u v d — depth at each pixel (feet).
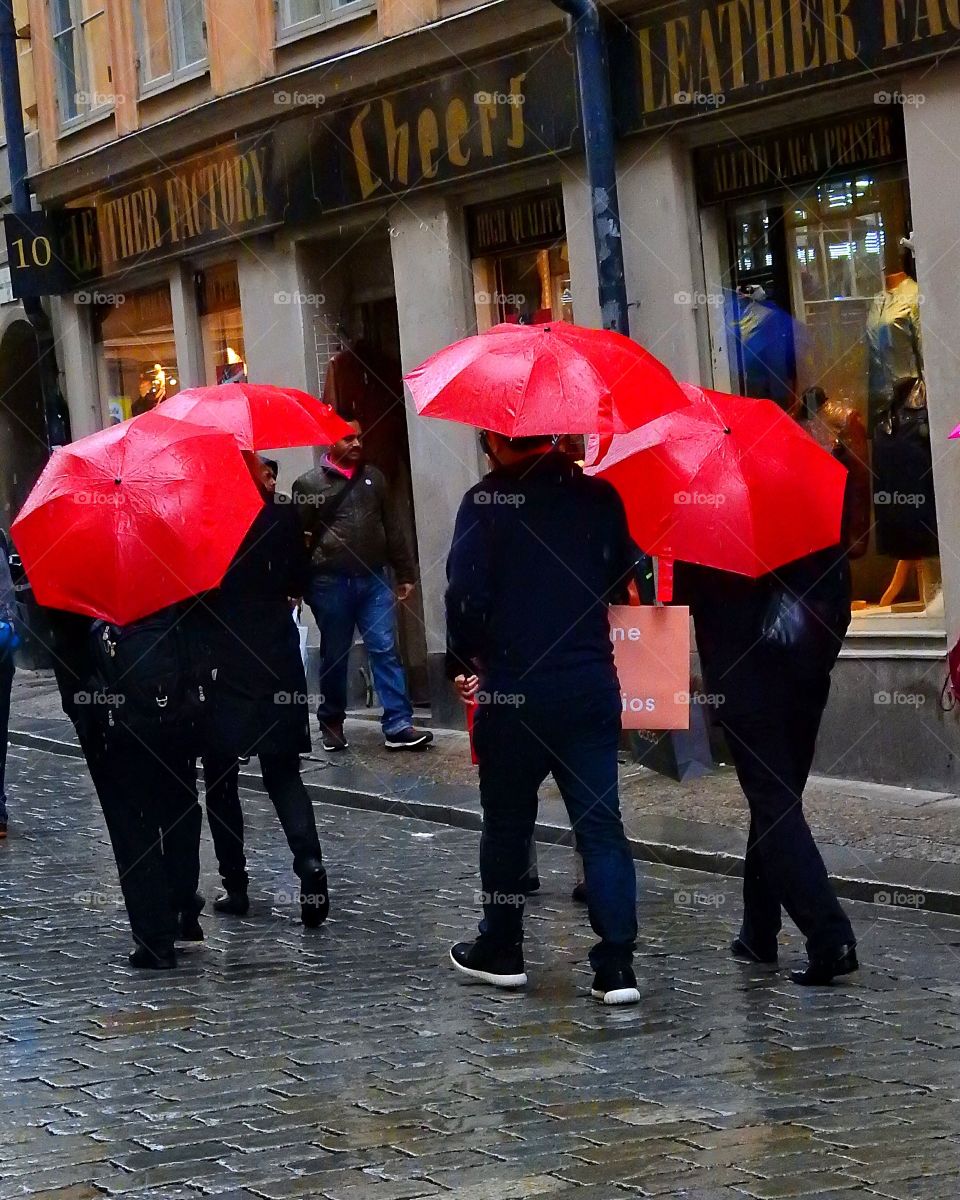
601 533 22.47
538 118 43.47
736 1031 21.08
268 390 27.86
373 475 44.57
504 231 46.37
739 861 30.76
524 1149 16.92
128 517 23.68
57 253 63.16
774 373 39.93
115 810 25.44
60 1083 20.03
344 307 53.16
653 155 41.14
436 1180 16.12
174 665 24.99
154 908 25.43
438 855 33.71
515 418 21.15
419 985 23.95
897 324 37.19
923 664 36.42
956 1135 16.85
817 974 23.09
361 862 33.32
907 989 22.85
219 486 24.14
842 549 23.26
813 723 23.40
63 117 64.28
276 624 27.20
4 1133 18.28
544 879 31.04
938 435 35.94
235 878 28.99
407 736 44.73
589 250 43.19
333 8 49.70
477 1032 21.45
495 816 23.18
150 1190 16.28
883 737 37.32
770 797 23.18
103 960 26.23
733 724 23.20
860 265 37.86
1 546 37.06
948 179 35.14
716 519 22.18
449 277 47.32
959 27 34.14
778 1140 16.87
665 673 23.59
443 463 47.65
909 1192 15.28
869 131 37.27
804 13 36.94
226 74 53.83
